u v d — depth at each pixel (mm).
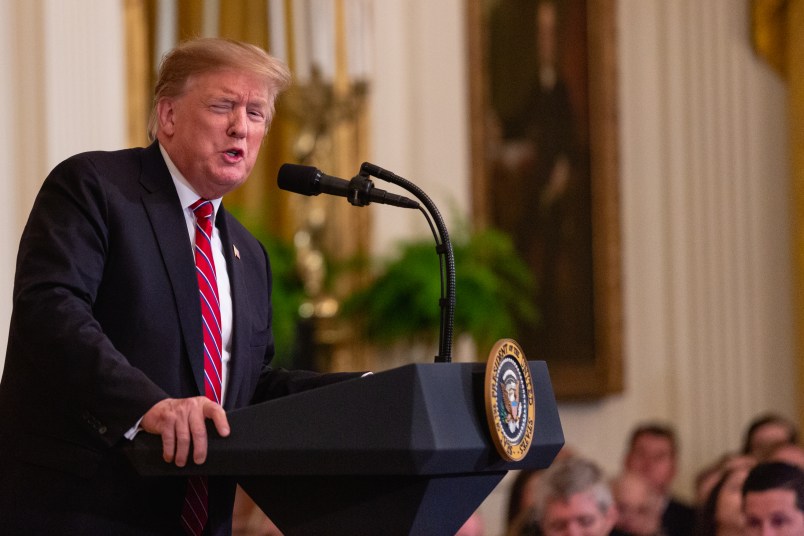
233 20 14508
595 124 17688
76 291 4445
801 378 17344
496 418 3959
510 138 17344
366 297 14750
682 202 18047
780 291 17797
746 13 17953
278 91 5027
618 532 10703
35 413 4617
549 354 17375
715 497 8781
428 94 16453
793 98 17438
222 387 4863
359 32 15086
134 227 4742
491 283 14453
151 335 4660
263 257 5473
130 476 4570
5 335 10945
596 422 17750
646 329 18016
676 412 17922
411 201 4750
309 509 4141
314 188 4852
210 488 4801
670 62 18109
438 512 4059
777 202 17828
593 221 17688
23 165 11578
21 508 4523
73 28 12016
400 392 3855
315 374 5234
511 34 17406
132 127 13391
